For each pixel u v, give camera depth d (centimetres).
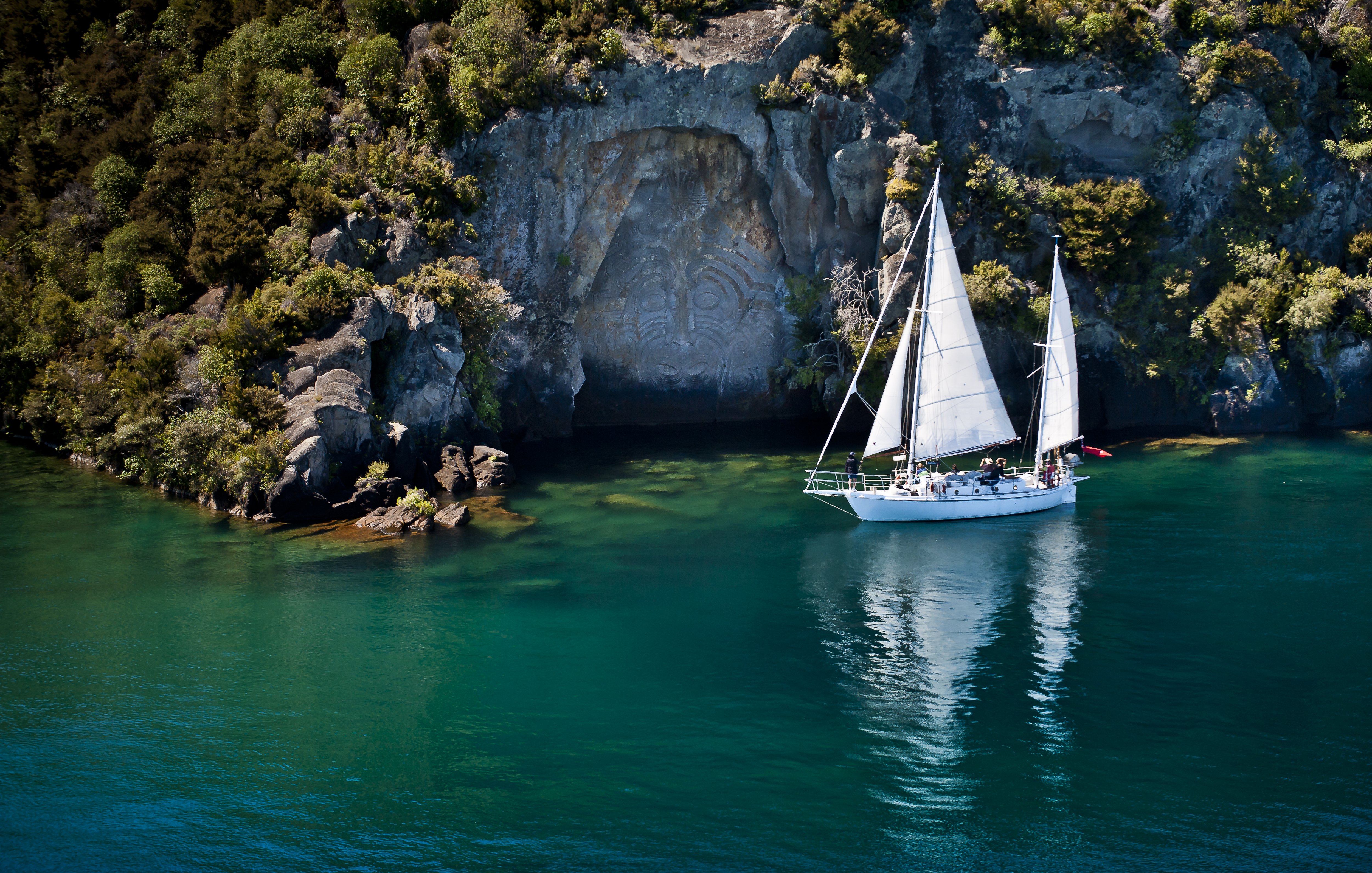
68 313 6044
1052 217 6344
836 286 6334
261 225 5666
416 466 5159
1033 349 6366
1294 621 3503
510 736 2800
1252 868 2228
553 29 6019
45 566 4091
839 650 3334
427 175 5769
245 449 4678
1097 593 3800
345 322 5156
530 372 6294
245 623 3544
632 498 5100
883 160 6188
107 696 3022
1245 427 6266
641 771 2620
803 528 4628
